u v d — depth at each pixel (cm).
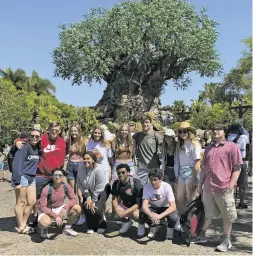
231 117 2905
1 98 2864
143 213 621
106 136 748
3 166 1314
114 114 4959
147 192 618
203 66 4962
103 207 655
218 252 561
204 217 597
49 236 632
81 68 4653
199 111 4066
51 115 4181
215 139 570
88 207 646
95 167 653
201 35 4700
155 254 551
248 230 685
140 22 4597
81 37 4712
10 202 916
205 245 595
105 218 729
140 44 4712
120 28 4572
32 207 668
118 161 721
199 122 3697
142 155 704
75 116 4544
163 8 4647
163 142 689
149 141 702
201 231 608
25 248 576
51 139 685
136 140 723
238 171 561
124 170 641
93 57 4575
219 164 563
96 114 4809
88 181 655
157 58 4928
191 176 641
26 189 654
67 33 4806
